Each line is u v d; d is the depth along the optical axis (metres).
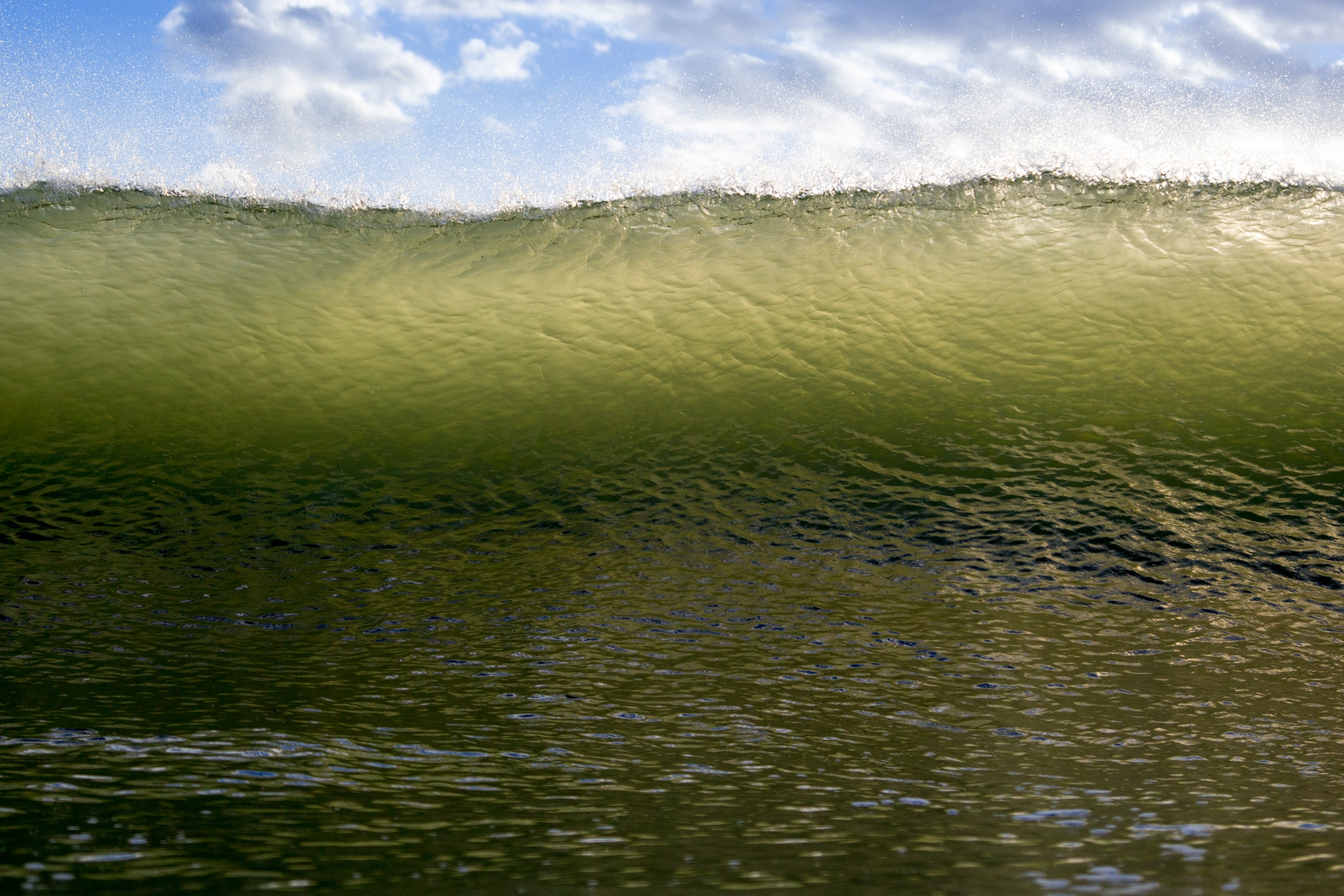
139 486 4.09
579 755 1.94
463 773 1.81
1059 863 1.40
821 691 2.40
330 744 1.96
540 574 3.37
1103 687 2.45
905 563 3.44
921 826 1.57
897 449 4.32
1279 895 1.27
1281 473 4.00
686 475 4.21
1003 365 4.84
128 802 1.57
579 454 4.38
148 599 3.09
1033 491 3.97
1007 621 2.95
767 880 1.32
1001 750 2.01
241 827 1.48
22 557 3.46
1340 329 4.86
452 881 1.29
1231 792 1.77
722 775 1.84
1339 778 1.86
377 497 4.07
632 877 1.32
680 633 2.84
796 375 4.87
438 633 2.83
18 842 1.38
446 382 4.88
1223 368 4.70
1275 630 2.88
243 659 2.58
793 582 3.29
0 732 1.94
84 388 4.72
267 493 4.07
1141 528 3.67
